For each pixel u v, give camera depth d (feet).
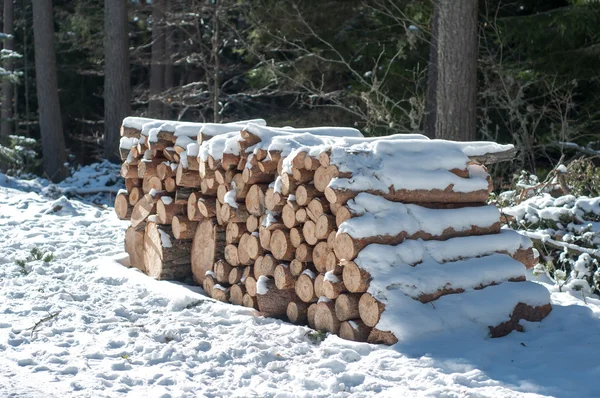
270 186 20.68
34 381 15.02
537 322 19.33
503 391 14.64
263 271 20.95
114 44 69.21
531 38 52.29
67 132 98.43
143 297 22.54
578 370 15.78
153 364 16.51
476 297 18.74
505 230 20.92
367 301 17.95
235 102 79.92
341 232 18.28
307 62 62.85
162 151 25.41
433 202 19.90
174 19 75.46
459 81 41.93
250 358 16.78
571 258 25.35
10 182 51.72
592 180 29.43
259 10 64.69
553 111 53.42
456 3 41.83
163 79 88.43
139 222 25.93
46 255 27.25
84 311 20.36
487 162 21.39
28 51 97.09
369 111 53.93
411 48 57.36
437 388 14.70
